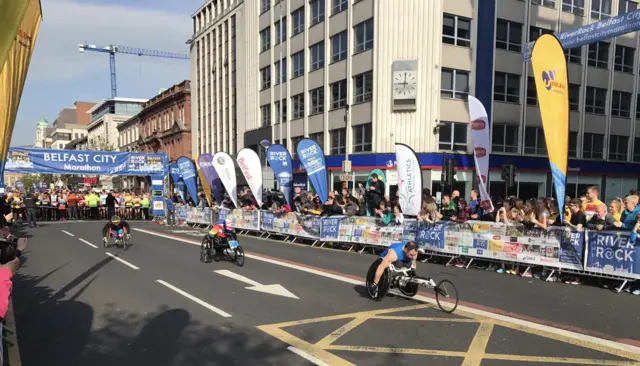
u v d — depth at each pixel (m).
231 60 42.22
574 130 29.34
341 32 28.45
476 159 11.84
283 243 14.84
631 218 7.97
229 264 10.62
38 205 25.45
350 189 27.27
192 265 10.48
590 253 8.12
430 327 5.88
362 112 26.86
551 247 8.70
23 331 5.71
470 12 25.44
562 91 8.95
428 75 24.58
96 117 99.81
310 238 14.41
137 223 24.42
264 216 16.88
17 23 3.46
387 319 6.25
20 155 21.89
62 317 6.33
